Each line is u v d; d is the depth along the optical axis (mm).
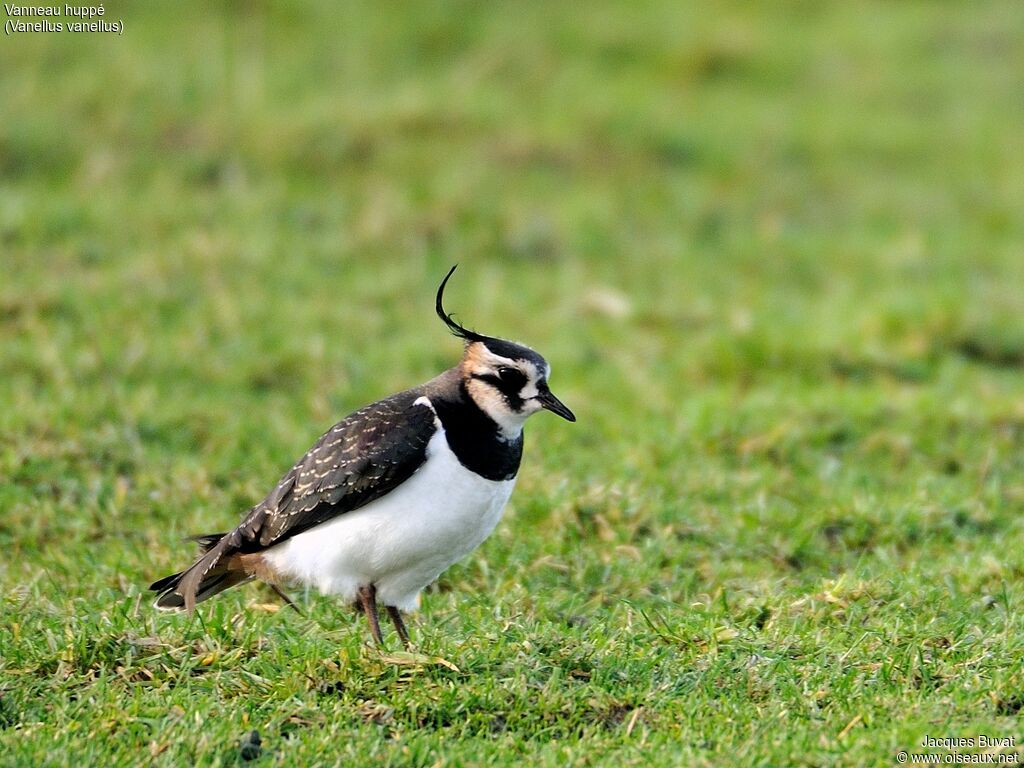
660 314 16750
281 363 14562
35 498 11383
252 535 9047
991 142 23031
